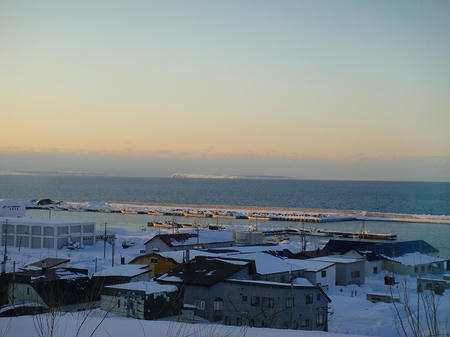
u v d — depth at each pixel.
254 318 30.95
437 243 101.75
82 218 159.38
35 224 83.69
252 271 41.25
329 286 50.97
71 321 16.44
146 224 142.88
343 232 122.00
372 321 34.16
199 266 38.91
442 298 41.38
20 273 39.66
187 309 32.69
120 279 40.78
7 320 16.12
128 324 16.02
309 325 32.31
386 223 150.75
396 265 61.59
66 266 55.62
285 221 157.38
